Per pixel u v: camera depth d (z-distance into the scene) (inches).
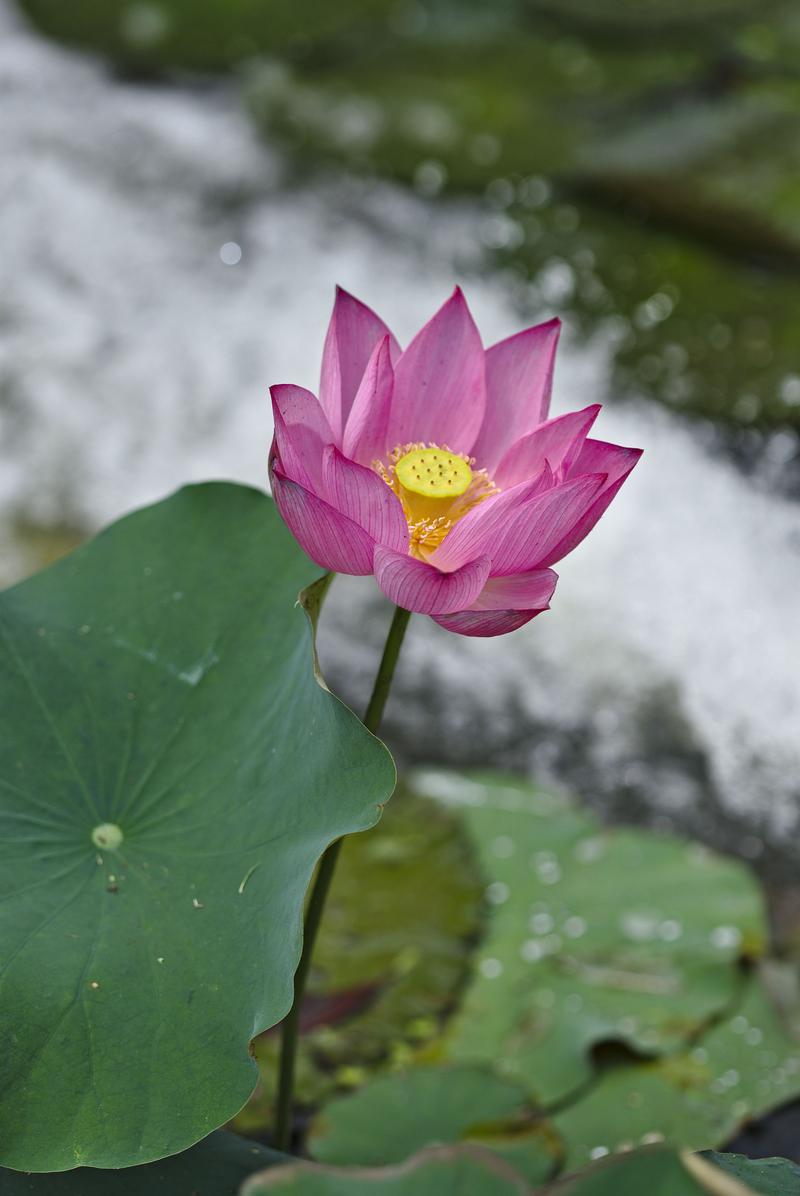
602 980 97.5
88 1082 82.0
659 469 137.9
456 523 83.3
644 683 118.1
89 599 88.7
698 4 228.7
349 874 101.8
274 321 161.2
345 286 164.7
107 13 222.7
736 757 111.3
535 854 102.3
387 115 196.9
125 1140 81.4
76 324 159.0
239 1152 84.4
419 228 174.1
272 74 207.8
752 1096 94.2
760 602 126.0
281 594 87.7
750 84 202.4
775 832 106.8
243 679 87.0
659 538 132.2
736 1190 77.3
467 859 102.3
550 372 85.7
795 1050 95.6
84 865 84.9
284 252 171.2
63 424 143.7
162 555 89.0
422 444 86.0
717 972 97.7
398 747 110.3
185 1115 81.5
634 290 161.6
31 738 86.7
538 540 82.6
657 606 125.6
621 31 220.7
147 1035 82.4
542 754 111.2
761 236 169.0
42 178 181.3
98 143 189.5
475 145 189.3
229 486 89.7
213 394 150.3
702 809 107.8
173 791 86.0
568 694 117.1
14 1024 82.4
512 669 119.6
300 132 193.2
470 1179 77.8
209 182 183.5
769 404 144.3
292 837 83.4
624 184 179.5
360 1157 91.1
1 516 130.3
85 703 87.2
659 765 110.5
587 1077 94.4
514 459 85.0
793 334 154.7
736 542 131.6
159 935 83.6
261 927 83.0
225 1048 82.0
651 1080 94.6
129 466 139.3
